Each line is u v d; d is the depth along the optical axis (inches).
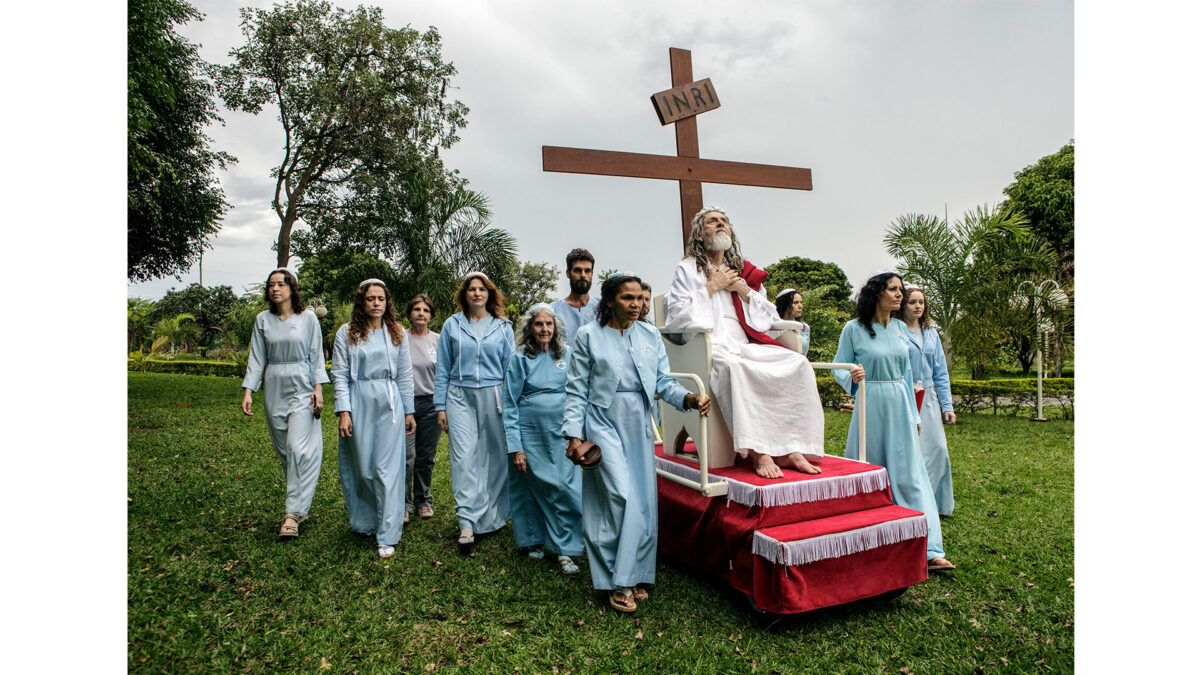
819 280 1336.1
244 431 375.2
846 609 141.6
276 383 194.2
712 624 135.0
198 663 115.5
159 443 327.0
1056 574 160.2
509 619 136.1
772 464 142.9
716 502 144.3
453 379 191.2
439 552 178.1
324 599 144.3
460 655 121.4
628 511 139.8
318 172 749.9
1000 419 504.7
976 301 525.7
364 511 186.7
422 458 216.7
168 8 443.5
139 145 445.7
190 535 181.9
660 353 153.0
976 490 248.4
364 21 694.5
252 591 147.0
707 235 164.2
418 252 572.4
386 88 711.7
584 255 197.9
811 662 119.7
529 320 176.4
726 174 203.8
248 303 1017.5
